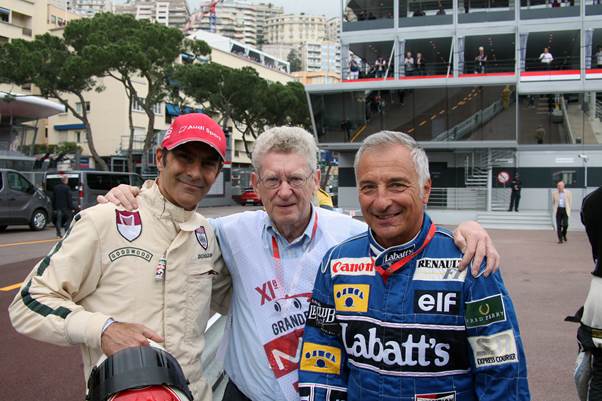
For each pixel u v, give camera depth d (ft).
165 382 3.78
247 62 245.04
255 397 7.50
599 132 90.53
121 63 94.27
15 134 101.40
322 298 6.64
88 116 164.76
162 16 594.65
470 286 5.72
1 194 52.47
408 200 5.99
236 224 8.03
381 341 5.93
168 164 6.73
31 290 5.91
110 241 6.35
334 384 6.45
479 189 90.48
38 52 91.35
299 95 133.80
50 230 58.44
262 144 7.53
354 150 101.19
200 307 6.93
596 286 8.55
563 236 53.36
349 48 105.19
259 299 7.65
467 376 5.83
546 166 91.86
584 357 8.88
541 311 23.02
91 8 518.37
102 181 65.21
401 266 5.98
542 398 13.47
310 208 7.80
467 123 90.74
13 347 17.93
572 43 100.12
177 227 6.82
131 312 6.25
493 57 108.27
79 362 16.48
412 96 93.61
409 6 100.63
